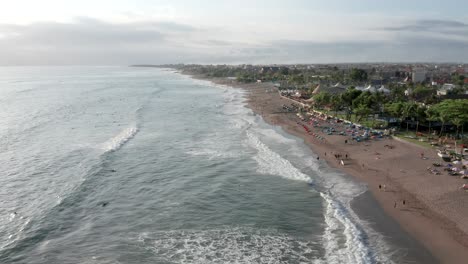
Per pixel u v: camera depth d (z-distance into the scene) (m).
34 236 40.75
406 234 40.62
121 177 59.72
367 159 68.31
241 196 52.25
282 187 55.38
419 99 148.38
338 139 85.25
